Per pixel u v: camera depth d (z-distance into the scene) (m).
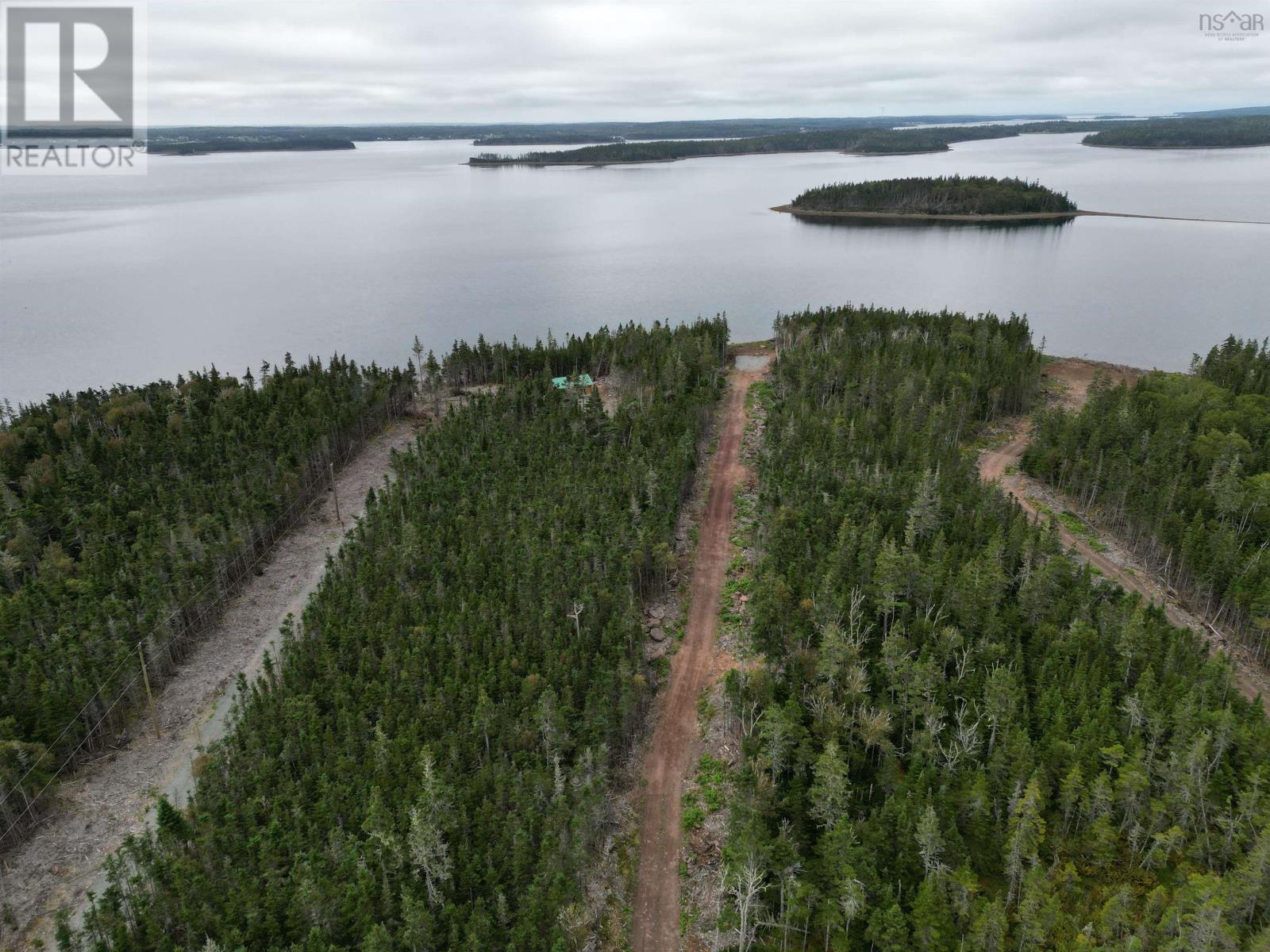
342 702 75.19
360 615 86.69
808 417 126.38
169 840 62.75
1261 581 89.00
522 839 59.94
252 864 60.59
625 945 59.03
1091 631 79.06
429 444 124.75
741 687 76.12
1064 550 104.94
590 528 99.81
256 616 98.38
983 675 75.62
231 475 117.44
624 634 83.50
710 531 110.69
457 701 75.62
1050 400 153.62
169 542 100.38
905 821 61.09
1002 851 61.47
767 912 58.78
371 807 61.84
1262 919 55.00
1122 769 63.41
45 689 74.88
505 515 103.94
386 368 187.12
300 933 55.88
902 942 54.12
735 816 64.19
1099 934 56.34
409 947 54.72
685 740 77.12
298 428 127.94
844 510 102.81
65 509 106.50
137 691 82.81
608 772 72.75
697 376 153.25
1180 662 76.88
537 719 71.00
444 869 58.97
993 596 84.31
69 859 67.12
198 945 55.28
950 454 117.62
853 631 81.69
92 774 75.75
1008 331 174.50
